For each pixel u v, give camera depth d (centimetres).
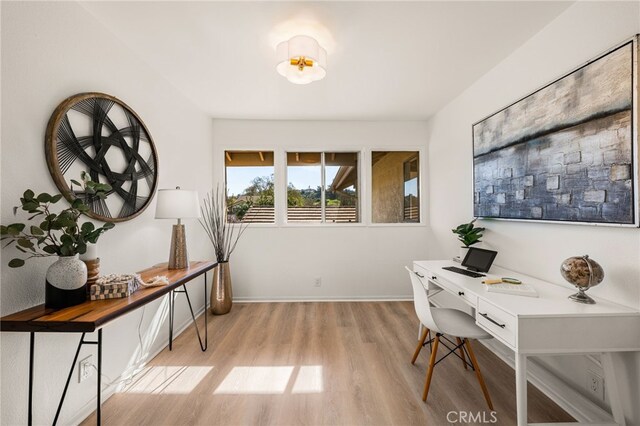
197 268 218
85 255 142
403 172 378
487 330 150
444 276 203
